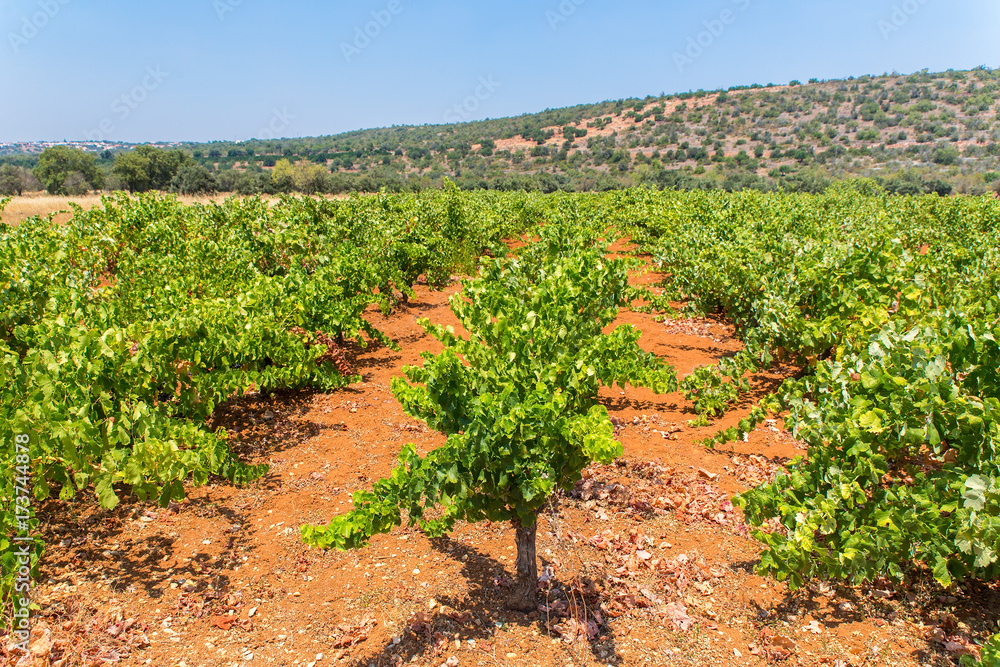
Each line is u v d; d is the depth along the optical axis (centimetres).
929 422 361
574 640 355
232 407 659
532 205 2666
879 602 374
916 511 349
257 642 353
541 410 330
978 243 1221
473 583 406
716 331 968
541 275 692
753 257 901
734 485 518
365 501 332
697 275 987
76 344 452
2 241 877
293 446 593
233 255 939
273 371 630
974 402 393
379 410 677
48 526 443
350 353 877
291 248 1048
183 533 451
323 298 761
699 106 13850
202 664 334
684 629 364
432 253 1308
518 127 14150
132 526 455
